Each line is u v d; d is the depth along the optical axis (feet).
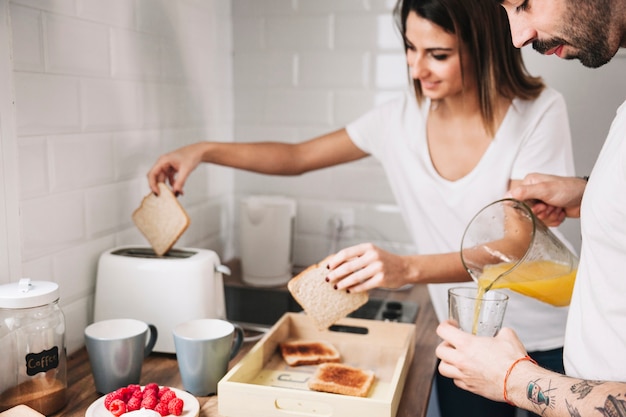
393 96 6.95
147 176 5.30
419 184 5.40
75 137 4.56
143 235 5.12
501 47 4.79
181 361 3.92
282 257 6.64
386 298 6.22
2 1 3.79
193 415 3.53
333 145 5.88
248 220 6.53
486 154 5.04
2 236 3.95
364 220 7.23
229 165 5.63
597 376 3.10
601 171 3.10
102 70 4.83
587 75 6.38
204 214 6.86
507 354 3.38
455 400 6.25
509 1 3.27
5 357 3.52
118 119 5.08
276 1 7.07
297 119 7.25
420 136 5.38
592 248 3.10
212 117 6.91
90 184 4.76
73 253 4.62
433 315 5.74
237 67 7.31
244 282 6.68
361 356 4.67
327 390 3.95
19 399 3.56
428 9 4.50
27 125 4.09
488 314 3.63
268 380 4.20
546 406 3.07
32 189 4.17
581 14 3.07
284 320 4.79
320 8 6.97
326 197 7.29
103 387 3.90
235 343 4.49
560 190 4.24
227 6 7.11
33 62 4.10
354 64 6.99
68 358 4.53
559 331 5.18
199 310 4.53
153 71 5.58
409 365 4.52
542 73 6.49
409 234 7.12
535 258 3.93
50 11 4.22
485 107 4.91
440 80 4.77
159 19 5.62
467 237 4.13
